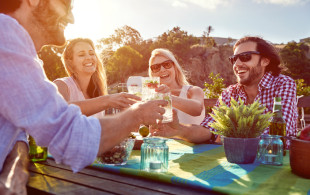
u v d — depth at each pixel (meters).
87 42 2.71
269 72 2.32
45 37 0.98
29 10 0.90
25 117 0.74
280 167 1.18
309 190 0.85
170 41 68.44
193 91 3.01
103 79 2.88
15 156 0.85
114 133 0.88
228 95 2.54
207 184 0.91
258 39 2.29
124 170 1.04
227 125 1.27
